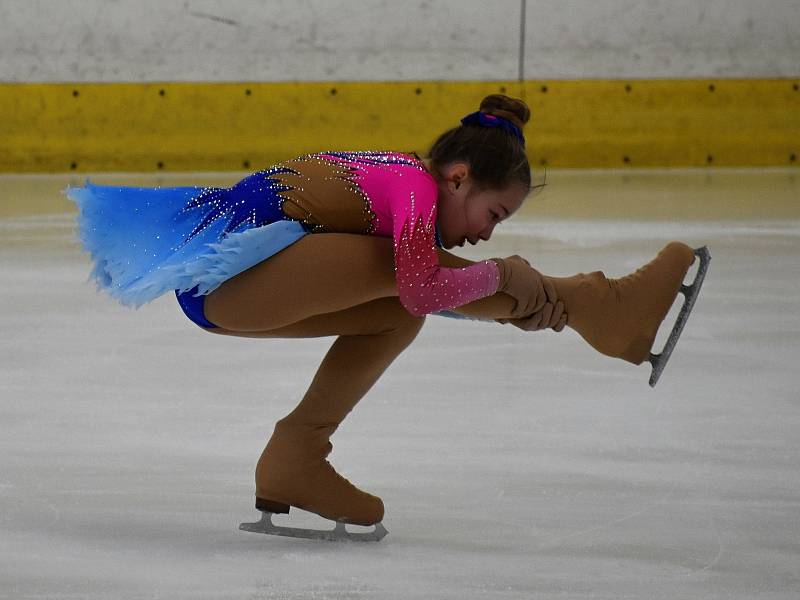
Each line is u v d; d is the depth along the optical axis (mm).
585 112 43969
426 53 43594
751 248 23891
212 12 42594
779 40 44594
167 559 7699
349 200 7891
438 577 7344
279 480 8195
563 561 7664
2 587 7109
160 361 14297
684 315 8164
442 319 17062
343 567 7559
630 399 12312
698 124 44375
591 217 29656
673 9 44125
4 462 10047
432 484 9461
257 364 14148
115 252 8211
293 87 42750
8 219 29156
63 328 16422
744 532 8258
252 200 7918
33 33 42031
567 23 43875
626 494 9172
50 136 41719
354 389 8273
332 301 7750
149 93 42156
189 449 10516
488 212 7953
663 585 7184
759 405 12031
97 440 10781
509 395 12492
